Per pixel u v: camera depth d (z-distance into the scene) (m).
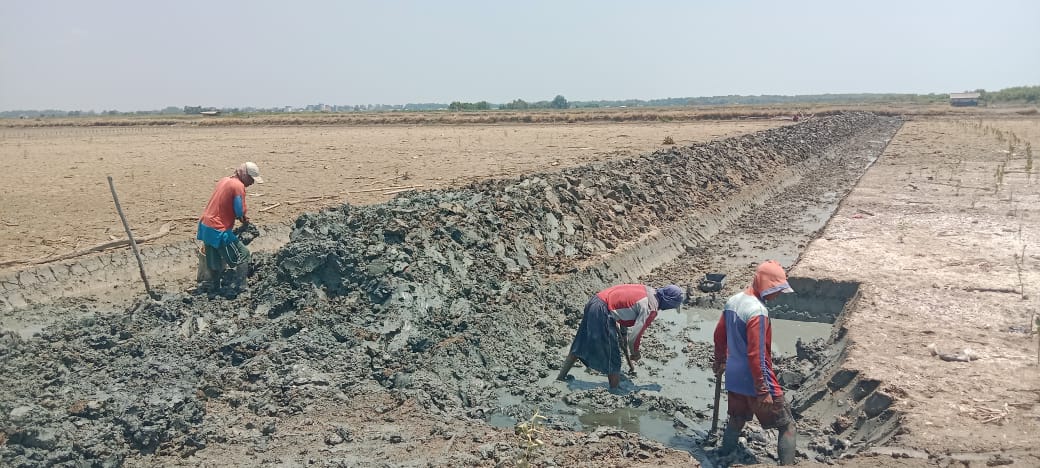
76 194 16.03
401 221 9.91
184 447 5.87
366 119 62.84
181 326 7.97
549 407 7.33
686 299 11.10
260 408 6.57
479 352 8.14
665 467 5.49
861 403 6.62
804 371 7.96
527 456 5.44
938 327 8.16
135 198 15.45
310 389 6.88
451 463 5.57
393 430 6.25
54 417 5.79
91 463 5.50
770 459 6.13
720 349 6.33
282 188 16.75
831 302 10.12
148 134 48.72
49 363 6.84
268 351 7.47
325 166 21.91
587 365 7.77
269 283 8.81
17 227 12.16
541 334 9.09
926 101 111.50
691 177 19.19
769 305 10.38
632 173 17.14
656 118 58.62
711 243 15.61
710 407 7.31
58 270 9.44
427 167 21.16
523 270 10.52
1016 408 6.03
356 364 7.44
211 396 6.73
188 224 12.47
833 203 20.77
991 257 11.30
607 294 7.77
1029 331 7.95
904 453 5.42
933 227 13.94
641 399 7.39
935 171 22.70
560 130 43.47
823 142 36.03
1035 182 19.66
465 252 10.09
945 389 6.48
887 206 16.58
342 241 9.05
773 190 23.16
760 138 28.88
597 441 6.06
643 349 8.95
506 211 11.86
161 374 6.76
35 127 66.38
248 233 10.10
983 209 15.71
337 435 6.09
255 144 33.66
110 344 7.42
